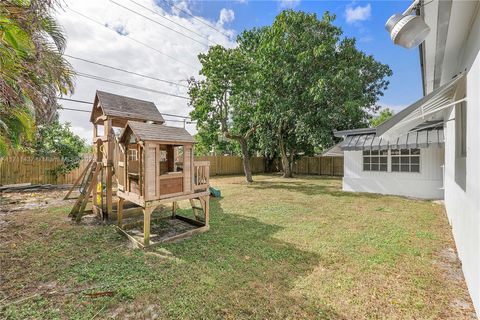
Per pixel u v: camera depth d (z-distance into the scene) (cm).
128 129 453
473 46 264
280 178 1658
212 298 264
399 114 333
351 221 578
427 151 887
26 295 271
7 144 389
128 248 412
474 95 248
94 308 248
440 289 282
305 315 237
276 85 1252
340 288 285
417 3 228
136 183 448
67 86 436
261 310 244
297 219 600
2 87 311
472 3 241
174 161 540
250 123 1426
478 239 227
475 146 242
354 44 1277
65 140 1352
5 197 898
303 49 1209
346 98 1197
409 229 510
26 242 438
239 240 449
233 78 1191
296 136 1571
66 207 733
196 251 397
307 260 362
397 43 244
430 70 451
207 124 1297
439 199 856
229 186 1232
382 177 983
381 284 294
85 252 393
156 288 283
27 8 298
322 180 1517
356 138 1017
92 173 657
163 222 578
